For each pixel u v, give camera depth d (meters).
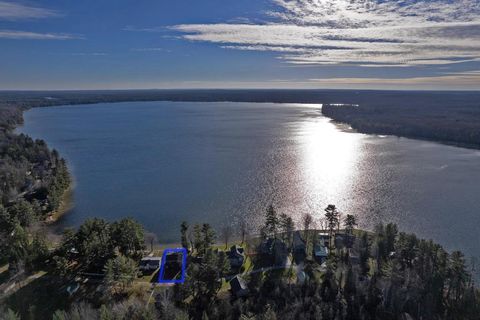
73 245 87.44
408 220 116.50
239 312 67.69
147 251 93.94
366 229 110.38
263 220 116.00
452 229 110.38
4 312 66.19
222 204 129.12
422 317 69.25
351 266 81.19
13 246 85.06
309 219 103.12
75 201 131.38
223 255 81.06
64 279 79.19
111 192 140.88
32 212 105.81
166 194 138.88
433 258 80.94
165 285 77.75
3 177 142.62
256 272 83.62
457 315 70.88
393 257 87.88
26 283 77.81
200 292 73.62
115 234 89.44
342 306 70.62
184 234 94.38
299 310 68.19
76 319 62.78
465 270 80.75
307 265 85.75
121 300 72.12
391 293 72.94
